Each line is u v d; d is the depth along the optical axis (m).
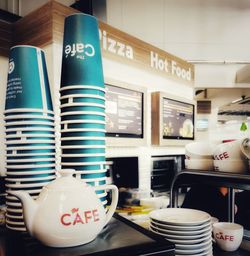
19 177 0.95
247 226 1.78
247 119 11.86
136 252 0.70
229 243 1.10
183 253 0.95
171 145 2.83
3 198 1.61
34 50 0.97
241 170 1.17
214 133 8.84
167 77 2.91
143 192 1.90
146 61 2.61
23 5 3.41
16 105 0.94
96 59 0.97
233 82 4.92
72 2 3.60
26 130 0.94
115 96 2.19
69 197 0.72
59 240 0.69
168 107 2.76
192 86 3.36
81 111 0.94
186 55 4.66
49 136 0.98
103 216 0.77
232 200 1.36
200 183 1.32
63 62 0.98
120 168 2.37
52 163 1.00
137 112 2.41
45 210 0.70
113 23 4.25
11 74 0.96
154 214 1.08
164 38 4.53
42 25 1.82
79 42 0.95
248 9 4.88
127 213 1.55
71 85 0.95
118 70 2.29
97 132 0.96
